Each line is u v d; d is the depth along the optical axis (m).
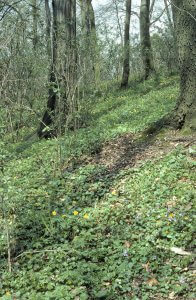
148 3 25.48
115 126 12.65
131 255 5.71
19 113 17.48
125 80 23.77
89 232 6.48
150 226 6.32
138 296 5.00
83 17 25.53
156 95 17.20
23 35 16.23
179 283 5.07
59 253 6.04
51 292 5.13
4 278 5.69
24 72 17.17
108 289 5.15
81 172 9.33
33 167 10.34
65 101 12.37
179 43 9.70
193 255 5.45
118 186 8.20
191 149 8.66
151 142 10.09
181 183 7.45
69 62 12.06
